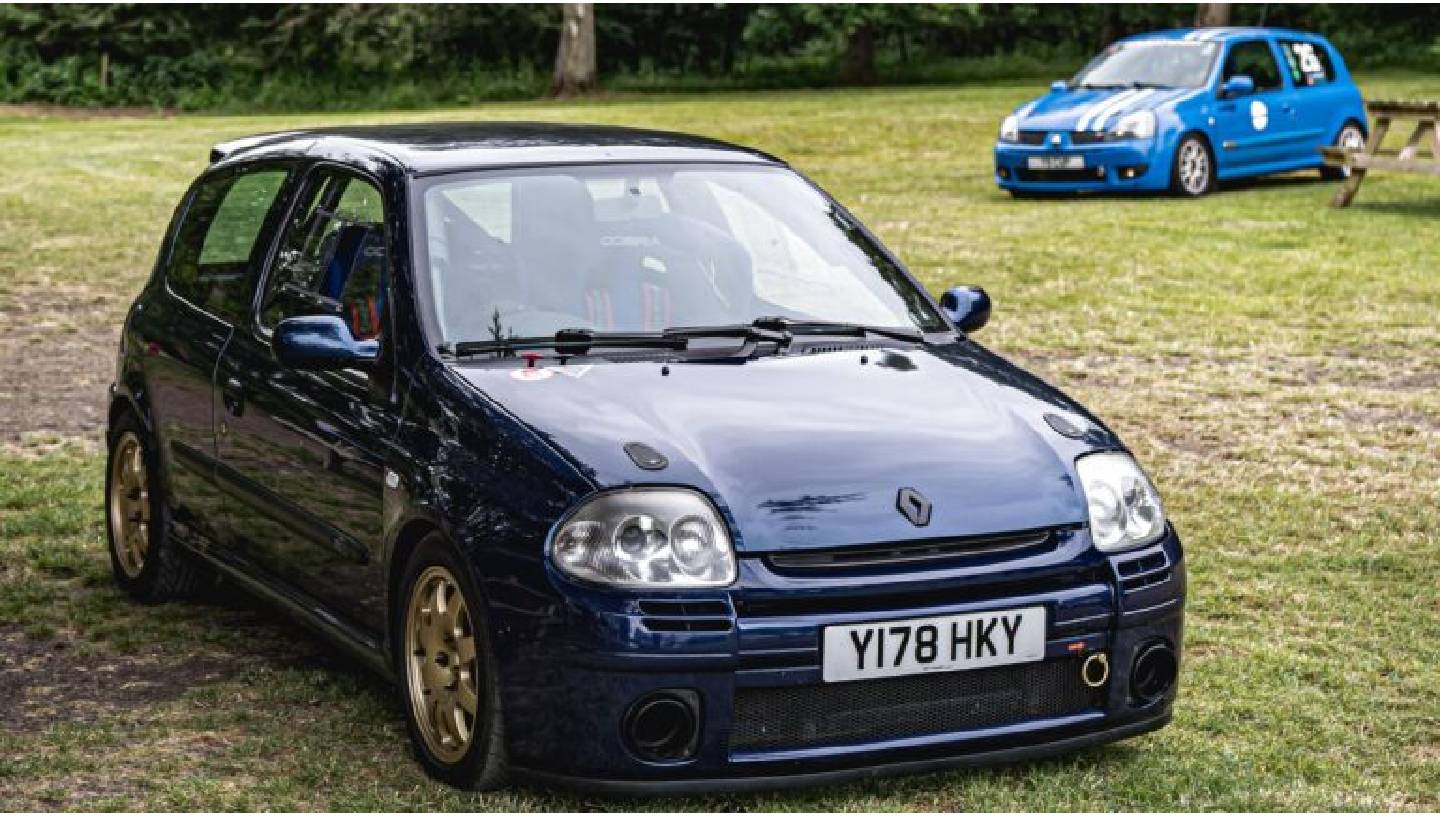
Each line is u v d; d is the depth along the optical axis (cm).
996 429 490
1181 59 2072
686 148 608
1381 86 3516
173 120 3769
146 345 662
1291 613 657
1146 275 1473
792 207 598
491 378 493
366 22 4831
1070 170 1984
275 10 5050
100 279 1538
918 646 443
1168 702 487
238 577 600
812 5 4847
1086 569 467
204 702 548
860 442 471
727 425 472
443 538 467
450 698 472
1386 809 474
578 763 436
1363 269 1485
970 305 595
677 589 432
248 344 595
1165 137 1969
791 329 544
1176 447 925
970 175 2308
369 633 518
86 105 4744
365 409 516
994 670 456
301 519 548
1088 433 500
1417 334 1228
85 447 925
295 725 527
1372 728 539
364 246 557
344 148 602
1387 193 2019
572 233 549
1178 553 490
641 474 445
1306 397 1039
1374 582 698
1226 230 1709
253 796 468
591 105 3947
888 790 476
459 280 527
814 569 441
